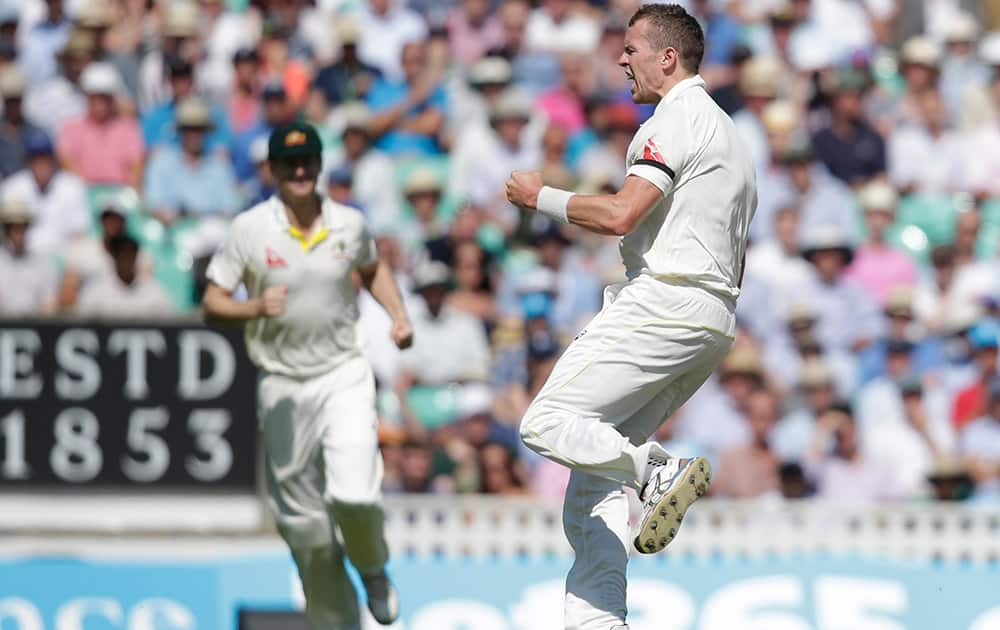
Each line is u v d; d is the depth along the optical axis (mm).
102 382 37250
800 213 50781
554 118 52188
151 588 36812
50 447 37094
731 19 56188
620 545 22781
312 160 28328
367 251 29094
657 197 21750
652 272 22125
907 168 53406
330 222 28641
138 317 37344
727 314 22391
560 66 53875
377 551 28719
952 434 46219
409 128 51344
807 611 39438
